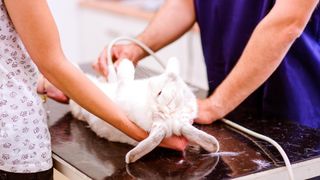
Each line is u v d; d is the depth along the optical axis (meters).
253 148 0.86
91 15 2.50
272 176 0.78
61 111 1.04
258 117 1.03
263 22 0.90
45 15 0.73
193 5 1.22
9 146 0.79
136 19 2.25
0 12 0.76
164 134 0.81
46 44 0.74
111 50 1.08
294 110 1.08
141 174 0.76
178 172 0.77
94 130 0.92
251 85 0.93
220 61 1.18
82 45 2.61
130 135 0.82
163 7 1.25
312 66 1.07
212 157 0.82
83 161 0.81
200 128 0.95
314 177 0.86
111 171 0.77
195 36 2.03
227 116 1.03
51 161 0.83
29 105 0.80
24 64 0.80
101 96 0.80
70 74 0.78
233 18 1.11
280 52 0.89
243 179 0.76
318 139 0.90
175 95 0.82
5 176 0.81
